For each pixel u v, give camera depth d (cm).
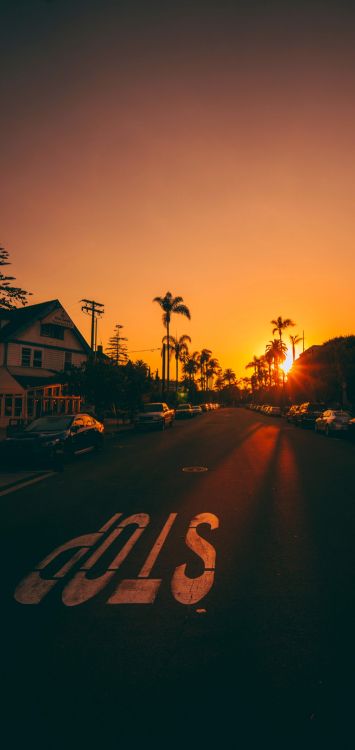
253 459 1470
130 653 337
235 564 528
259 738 251
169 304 5253
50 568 518
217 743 247
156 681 302
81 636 364
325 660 326
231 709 274
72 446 1416
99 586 466
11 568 518
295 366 5206
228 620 390
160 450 1748
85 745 247
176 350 6381
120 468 1288
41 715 271
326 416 2523
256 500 869
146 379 3459
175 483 1048
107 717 268
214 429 3075
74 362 3697
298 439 2247
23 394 2928
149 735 254
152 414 2938
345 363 3347
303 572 503
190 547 589
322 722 262
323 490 964
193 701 281
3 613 407
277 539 624
